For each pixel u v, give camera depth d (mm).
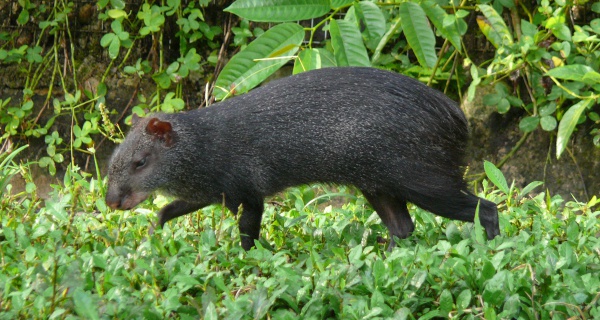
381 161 7191
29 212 7820
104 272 5926
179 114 7699
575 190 11156
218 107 7672
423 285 5902
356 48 9523
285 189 7613
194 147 7500
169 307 5297
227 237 7379
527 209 8820
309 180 7473
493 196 9289
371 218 8391
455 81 11469
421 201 7316
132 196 7609
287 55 9805
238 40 11508
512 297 5543
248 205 7621
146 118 7754
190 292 5926
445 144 7324
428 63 10125
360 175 7289
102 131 11477
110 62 11734
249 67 9664
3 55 11414
